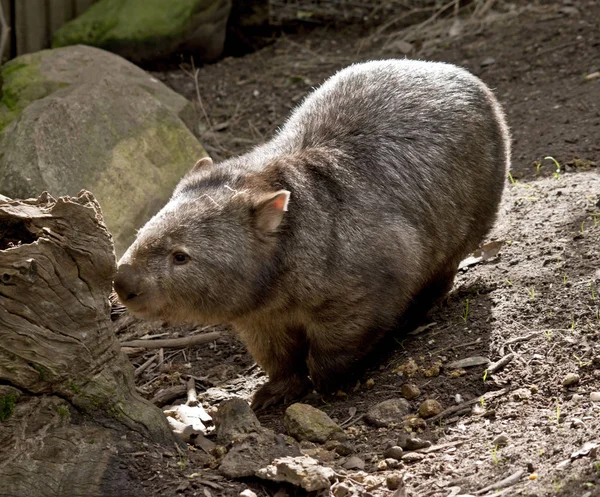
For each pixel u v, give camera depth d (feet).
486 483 19.15
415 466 20.72
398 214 26.08
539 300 26.32
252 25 53.98
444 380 24.29
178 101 40.70
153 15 49.88
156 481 20.33
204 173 25.44
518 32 48.55
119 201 34.47
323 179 25.48
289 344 26.55
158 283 23.35
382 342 27.35
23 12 49.34
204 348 30.66
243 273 24.07
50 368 20.11
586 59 44.27
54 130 34.42
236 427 22.50
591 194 31.63
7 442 19.90
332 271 24.75
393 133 27.09
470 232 28.89
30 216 19.44
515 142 38.24
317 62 50.26
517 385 23.24
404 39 51.31
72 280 19.94
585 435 19.63
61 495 19.95
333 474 20.27
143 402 21.83
